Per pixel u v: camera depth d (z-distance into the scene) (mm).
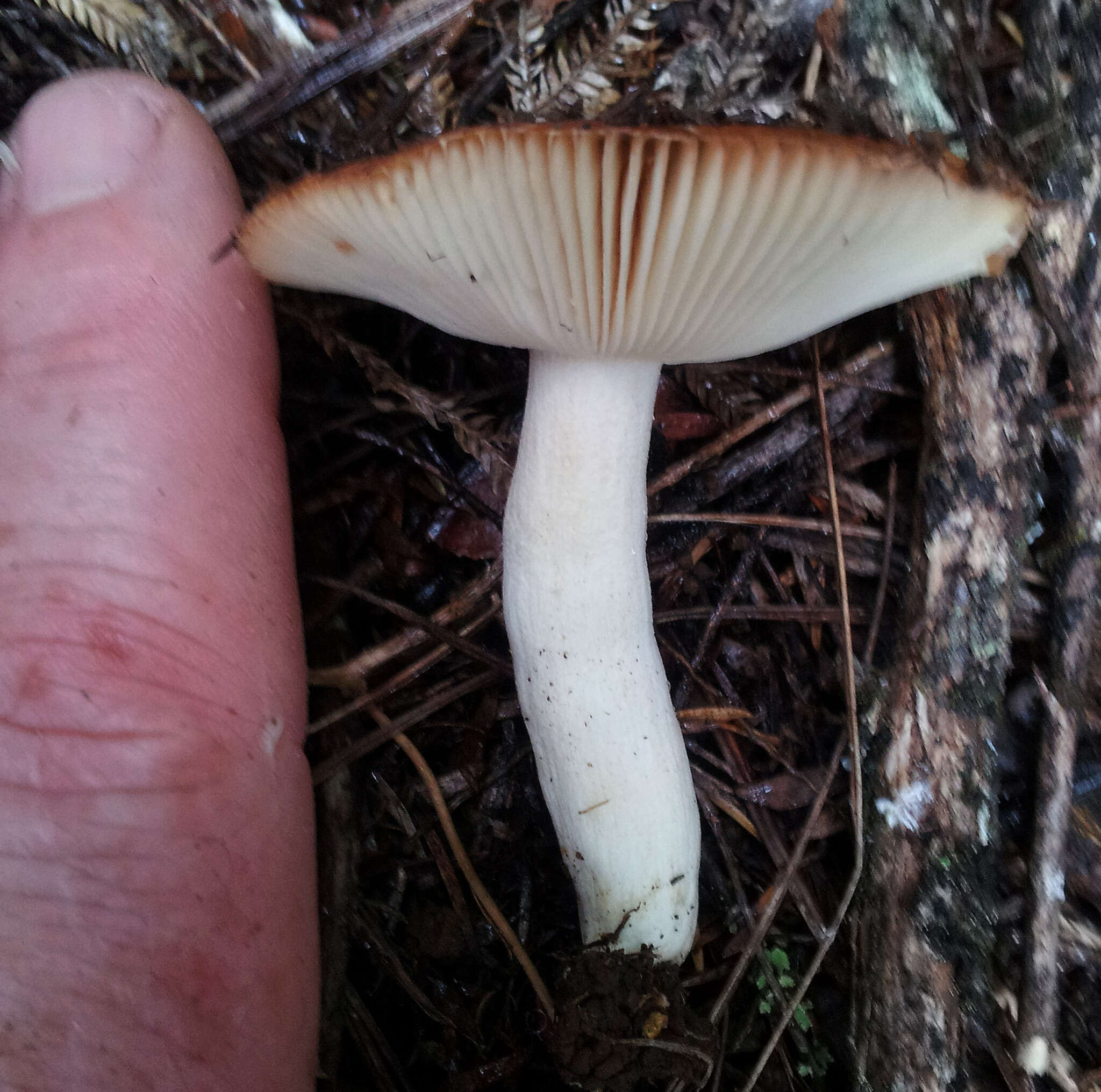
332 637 53
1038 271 47
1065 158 47
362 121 49
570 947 50
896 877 48
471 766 53
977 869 48
